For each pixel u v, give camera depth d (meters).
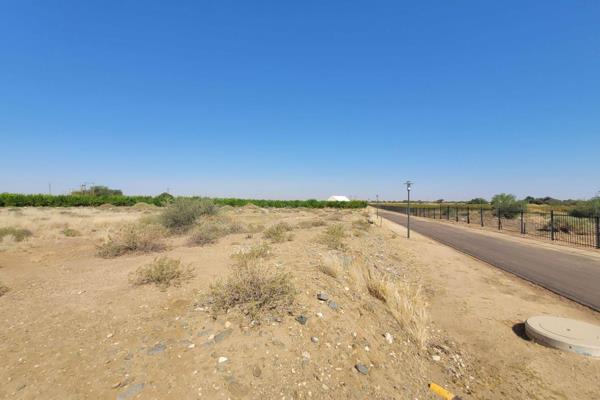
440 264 10.66
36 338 3.79
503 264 10.81
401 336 4.77
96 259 8.48
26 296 5.29
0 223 16.33
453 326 5.55
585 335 4.73
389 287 6.17
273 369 3.37
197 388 2.99
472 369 4.19
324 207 74.75
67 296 5.27
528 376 3.96
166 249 9.72
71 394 2.84
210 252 9.09
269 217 28.94
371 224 24.62
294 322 4.28
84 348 3.58
